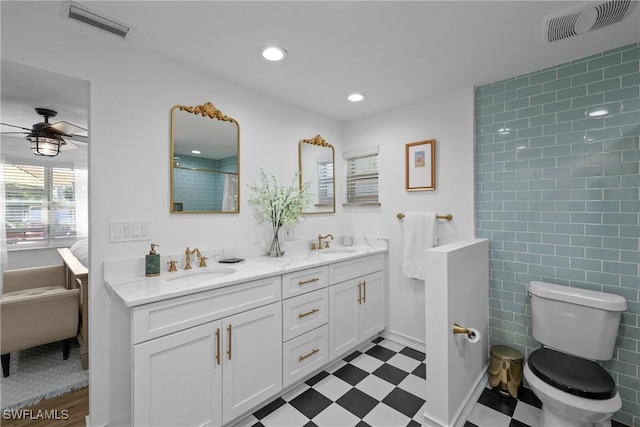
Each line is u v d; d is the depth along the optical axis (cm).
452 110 226
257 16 136
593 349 156
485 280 208
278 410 171
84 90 197
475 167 218
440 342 151
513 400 182
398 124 259
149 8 129
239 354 157
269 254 227
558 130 183
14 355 241
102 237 153
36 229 391
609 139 166
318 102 246
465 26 144
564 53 170
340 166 299
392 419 164
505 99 204
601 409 123
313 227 270
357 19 138
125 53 160
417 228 239
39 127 245
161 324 129
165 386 130
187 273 170
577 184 177
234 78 201
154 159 171
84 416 168
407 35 151
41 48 135
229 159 206
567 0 124
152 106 169
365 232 286
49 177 399
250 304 162
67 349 235
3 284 279
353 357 235
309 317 197
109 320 153
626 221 162
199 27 144
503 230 206
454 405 157
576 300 161
